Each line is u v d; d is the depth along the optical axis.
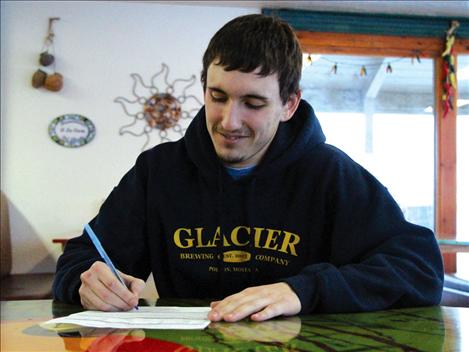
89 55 3.36
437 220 3.83
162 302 1.03
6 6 3.28
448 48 3.75
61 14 3.33
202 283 1.20
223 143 1.05
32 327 0.75
